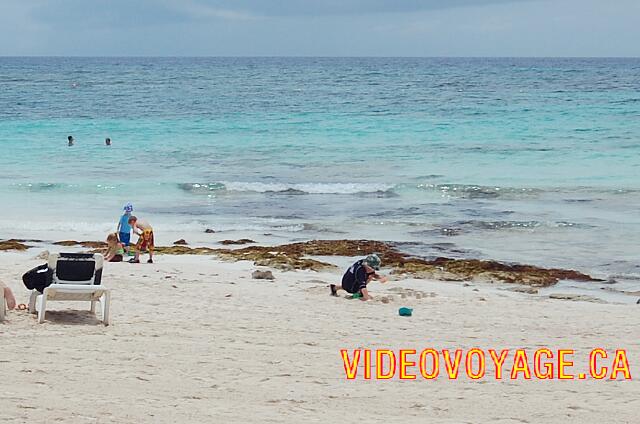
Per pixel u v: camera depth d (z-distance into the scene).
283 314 12.88
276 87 89.88
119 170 32.47
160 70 156.38
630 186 28.70
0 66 188.62
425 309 13.69
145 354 10.01
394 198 27.45
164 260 18.66
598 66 192.25
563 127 46.00
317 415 7.73
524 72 143.38
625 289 16.84
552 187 28.52
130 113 55.31
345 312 13.23
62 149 37.81
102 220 23.88
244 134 43.56
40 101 66.19
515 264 18.75
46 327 11.22
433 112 55.38
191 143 40.28
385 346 10.94
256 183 29.03
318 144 39.91
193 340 10.88
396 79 112.44
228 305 13.47
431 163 34.12
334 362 9.95
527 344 11.29
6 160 34.50
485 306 14.16
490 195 27.70
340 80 109.31
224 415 7.61
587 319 13.16
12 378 8.65
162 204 26.39
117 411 7.56
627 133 43.00
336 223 23.53
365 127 46.28
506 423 7.68
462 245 21.00
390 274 17.66
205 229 22.77
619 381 9.31
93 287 11.47
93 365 9.35
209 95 74.56
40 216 24.27
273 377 9.14
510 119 50.47
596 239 21.50
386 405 8.19
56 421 7.15
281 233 22.47
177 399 8.10
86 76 122.00
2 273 15.66
